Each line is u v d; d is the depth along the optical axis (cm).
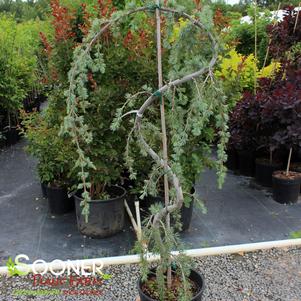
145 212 434
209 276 327
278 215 450
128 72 363
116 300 296
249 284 316
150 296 251
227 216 446
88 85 361
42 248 373
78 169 375
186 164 373
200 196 503
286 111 449
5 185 538
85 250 370
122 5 562
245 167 584
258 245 370
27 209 459
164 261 245
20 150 725
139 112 229
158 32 226
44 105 1159
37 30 1159
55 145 413
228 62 604
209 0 267
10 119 779
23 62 807
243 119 517
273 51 556
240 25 950
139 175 405
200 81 233
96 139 361
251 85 650
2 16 906
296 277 326
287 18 532
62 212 443
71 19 378
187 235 402
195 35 231
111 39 358
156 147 357
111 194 410
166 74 355
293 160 568
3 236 396
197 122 219
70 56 353
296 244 379
